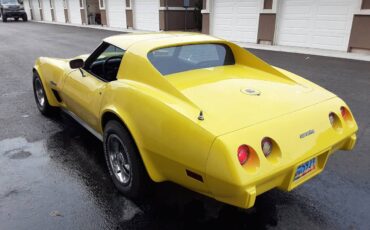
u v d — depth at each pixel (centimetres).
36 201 284
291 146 222
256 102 248
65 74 392
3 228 250
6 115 498
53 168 339
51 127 449
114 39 329
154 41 306
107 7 2261
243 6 1372
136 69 276
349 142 280
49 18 3234
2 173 329
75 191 298
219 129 210
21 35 1839
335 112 267
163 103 237
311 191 298
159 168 247
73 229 250
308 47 1210
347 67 862
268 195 292
